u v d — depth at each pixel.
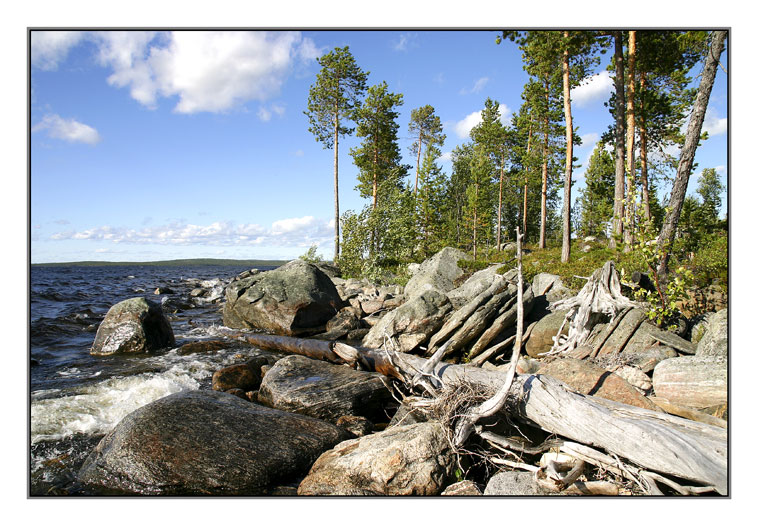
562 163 36.06
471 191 45.28
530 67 25.11
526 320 11.86
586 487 4.65
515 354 5.52
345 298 21.02
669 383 6.92
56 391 8.74
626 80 22.86
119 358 11.83
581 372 7.02
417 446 5.37
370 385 8.43
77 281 39.12
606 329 9.45
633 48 20.31
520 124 37.34
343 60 33.59
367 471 5.16
